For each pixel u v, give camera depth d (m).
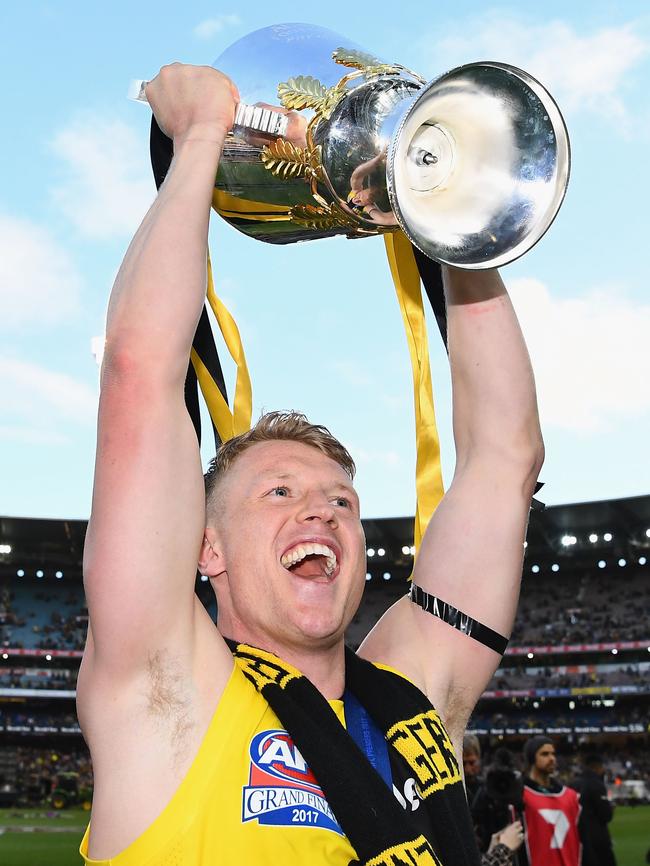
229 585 1.94
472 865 1.72
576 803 6.24
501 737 39.09
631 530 37.69
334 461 2.03
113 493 1.63
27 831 24.80
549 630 38.03
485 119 1.80
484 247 1.77
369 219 1.85
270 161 1.85
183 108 1.86
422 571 2.16
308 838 1.59
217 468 2.03
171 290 1.70
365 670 1.93
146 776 1.59
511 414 2.19
